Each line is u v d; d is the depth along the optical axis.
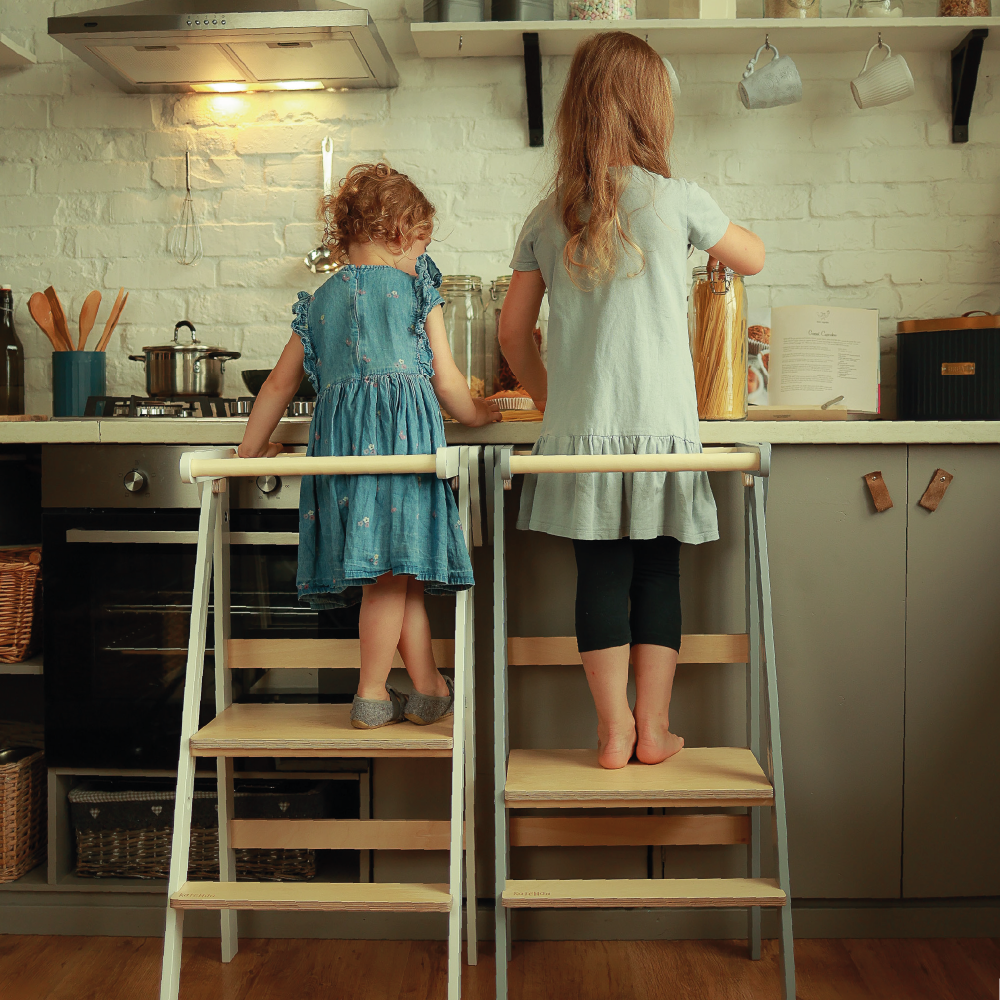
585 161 1.34
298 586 1.35
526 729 1.57
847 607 1.53
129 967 1.51
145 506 1.59
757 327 2.05
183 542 1.57
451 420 1.56
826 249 2.10
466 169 2.13
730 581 1.55
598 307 1.32
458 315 1.92
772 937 1.58
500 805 1.26
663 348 1.31
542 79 2.12
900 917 1.57
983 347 1.78
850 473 1.52
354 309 1.35
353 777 1.60
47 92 2.19
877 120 2.09
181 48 1.91
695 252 2.08
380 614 1.35
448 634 1.57
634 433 1.30
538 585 1.56
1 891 1.64
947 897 1.55
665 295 1.31
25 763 1.67
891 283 2.10
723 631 1.55
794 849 1.54
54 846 1.63
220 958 1.53
